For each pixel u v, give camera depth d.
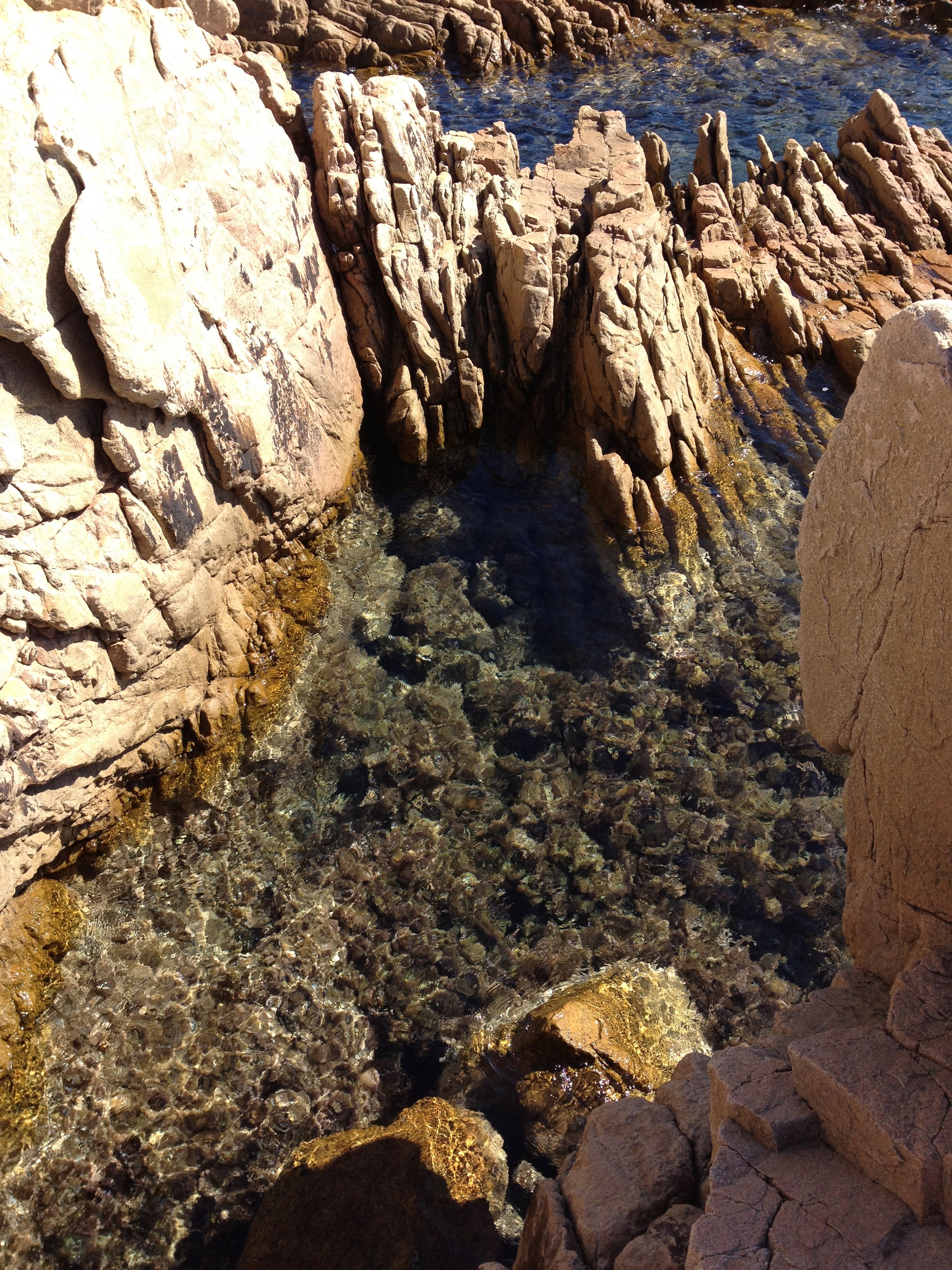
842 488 2.96
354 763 5.14
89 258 4.03
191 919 4.55
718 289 7.68
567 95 12.76
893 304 7.91
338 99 6.34
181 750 5.00
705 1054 4.14
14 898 4.33
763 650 5.69
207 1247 3.70
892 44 14.34
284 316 5.63
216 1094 4.05
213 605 5.08
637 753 5.23
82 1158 3.89
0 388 3.96
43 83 3.95
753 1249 2.56
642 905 4.66
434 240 6.57
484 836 4.89
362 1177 3.74
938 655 2.72
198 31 5.28
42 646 4.21
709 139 8.83
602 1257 2.98
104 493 4.40
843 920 3.25
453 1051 4.18
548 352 6.69
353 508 6.34
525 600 5.93
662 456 6.39
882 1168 2.62
